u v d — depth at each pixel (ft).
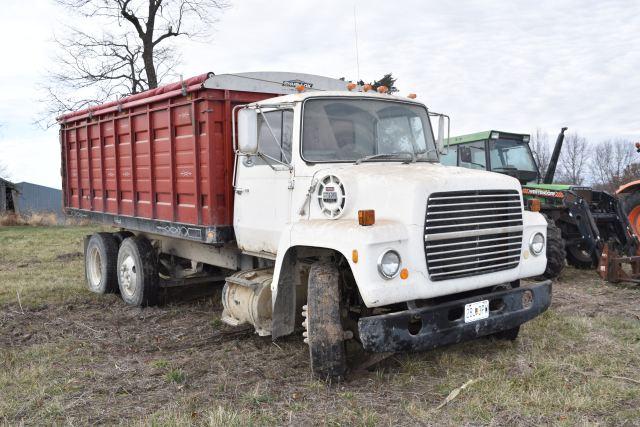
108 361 17.54
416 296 13.78
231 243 20.49
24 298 26.86
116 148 25.67
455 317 15.02
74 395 14.69
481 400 13.57
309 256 16.12
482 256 15.06
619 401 13.48
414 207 13.91
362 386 14.70
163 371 16.40
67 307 25.16
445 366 16.10
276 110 17.67
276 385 15.02
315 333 14.56
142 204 24.04
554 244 28.37
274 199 17.54
